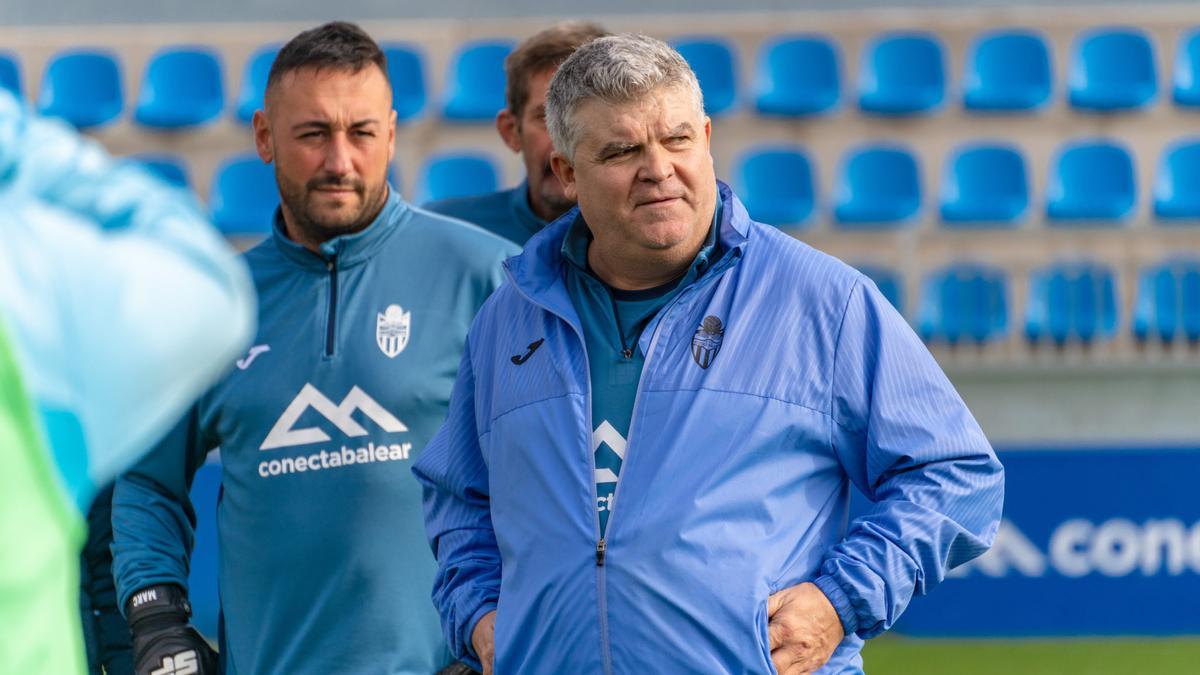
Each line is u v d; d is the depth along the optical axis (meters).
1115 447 24.61
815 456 8.74
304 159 11.05
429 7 38.22
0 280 4.45
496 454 9.16
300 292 11.30
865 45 37.34
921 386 8.78
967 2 38.50
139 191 4.81
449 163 34.19
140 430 4.84
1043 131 35.72
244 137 35.75
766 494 8.51
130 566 11.23
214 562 23.11
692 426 8.52
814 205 35.22
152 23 38.16
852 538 8.63
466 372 9.88
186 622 11.25
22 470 4.50
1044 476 24.66
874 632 8.61
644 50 8.63
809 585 8.45
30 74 36.91
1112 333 32.28
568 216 9.28
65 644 4.76
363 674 10.77
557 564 8.59
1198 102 35.50
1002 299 32.22
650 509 8.42
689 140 8.62
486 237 11.63
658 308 8.89
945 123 35.84
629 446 8.59
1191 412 28.48
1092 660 23.22
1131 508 24.58
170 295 4.63
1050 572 24.58
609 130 8.48
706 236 8.91
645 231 8.56
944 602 24.67
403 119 35.53
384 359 11.06
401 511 10.91
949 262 33.56
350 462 10.91
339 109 10.98
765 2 38.44
